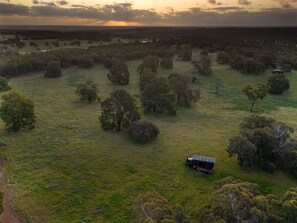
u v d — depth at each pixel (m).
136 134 62.59
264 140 55.19
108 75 111.88
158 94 81.44
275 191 48.28
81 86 89.94
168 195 46.22
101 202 43.91
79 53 150.12
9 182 47.03
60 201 43.50
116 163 54.28
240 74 131.50
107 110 67.44
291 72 141.62
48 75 117.00
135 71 135.25
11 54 152.38
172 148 61.00
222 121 78.06
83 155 56.25
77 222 39.75
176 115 81.62
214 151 60.28
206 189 48.00
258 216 28.86
